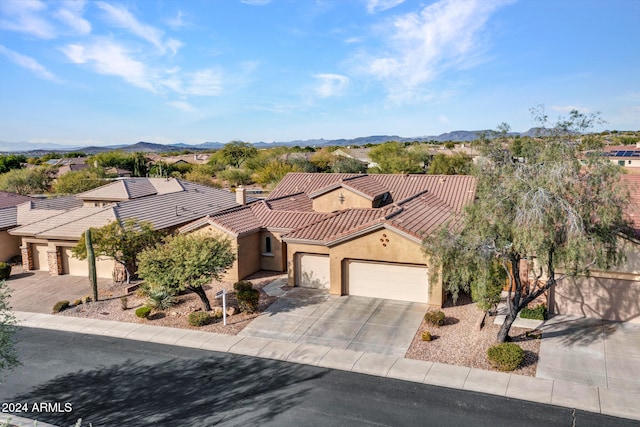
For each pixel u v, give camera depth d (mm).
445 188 34469
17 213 35219
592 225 14102
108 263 28531
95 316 21859
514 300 16719
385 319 20344
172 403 14227
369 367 16141
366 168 83188
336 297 23328
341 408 13688
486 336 18141
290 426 12836
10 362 12977
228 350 17844
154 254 21328
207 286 25656
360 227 22500
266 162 94375
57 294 25484
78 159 116188
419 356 16859
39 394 14914
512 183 14539
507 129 15781
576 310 19938
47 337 19609
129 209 31906
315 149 125500
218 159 116062
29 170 74250
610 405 13383
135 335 19500
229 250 22359
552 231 14039
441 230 16141
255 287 25203
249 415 13461
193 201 38250
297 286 25188
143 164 103312
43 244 30547
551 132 15188
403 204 27953
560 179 14016
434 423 12773
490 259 15383
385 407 13664
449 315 20531
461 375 15375
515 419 12867
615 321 19281
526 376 15148
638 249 18453
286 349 17766
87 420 13422
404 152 85562
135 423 13211
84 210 32438
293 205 33219
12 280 28516
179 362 17016
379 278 23000
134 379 15797
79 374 16234
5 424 13062
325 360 16766
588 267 14625
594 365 15719
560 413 13102
